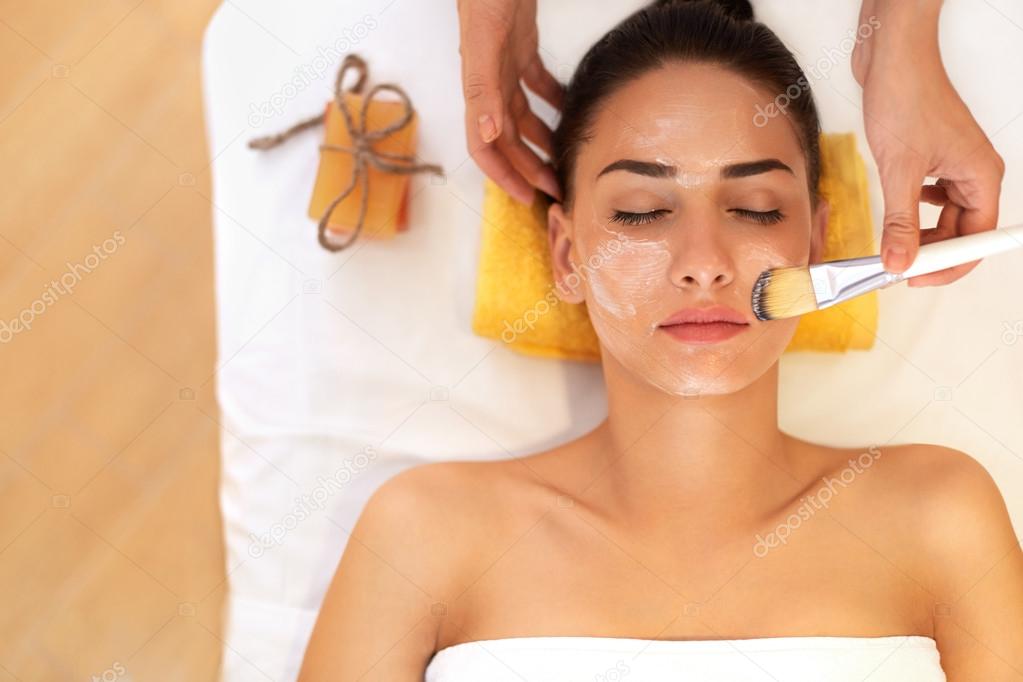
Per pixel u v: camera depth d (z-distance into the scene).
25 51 1.51
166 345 1.40
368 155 1.22
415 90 1.27
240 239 1.27
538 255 1.19
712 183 0.97
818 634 0.98
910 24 1.03
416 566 1.04
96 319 1.41
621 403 1.03
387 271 1.24
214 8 1.52
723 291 0.95
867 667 0.96
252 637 1.19
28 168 1.47
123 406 1.38
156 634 1.31
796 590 1.00
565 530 1.04
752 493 1.02
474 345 1.22
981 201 1.04
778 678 0.96
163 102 1.49
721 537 1.02
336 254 1.25
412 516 1.06
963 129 1.03
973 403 1.19
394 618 1.02
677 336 0.96
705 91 0.99
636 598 1.00
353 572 1.05
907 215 0.98
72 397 1.39
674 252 0.96
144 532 1.34
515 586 1.02
